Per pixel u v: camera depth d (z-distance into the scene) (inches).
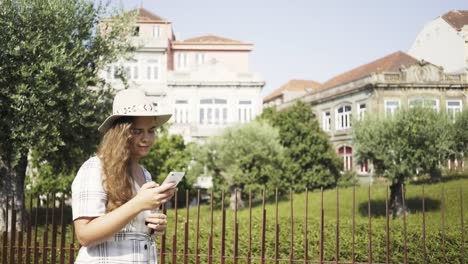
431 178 827.4
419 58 1250.6
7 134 432.5
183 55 1551.4
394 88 1182.9
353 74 1488.7
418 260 299.3
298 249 324.8
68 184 683.4
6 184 461.4
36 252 208.2
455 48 1147.3
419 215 649.6
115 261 83.8
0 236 282.5
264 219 199.5
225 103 1430.9
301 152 1097.4
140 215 87.7
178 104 1417.3
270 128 1049.5
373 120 791.1
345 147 1366.9
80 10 492.1
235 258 197.2
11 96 420.8
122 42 563.2
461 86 1133.1
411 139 741.9
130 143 88.4
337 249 197.3
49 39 458.3
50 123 442.0
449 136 759.1
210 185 1235.2
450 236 328.8
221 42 1550.2
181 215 597.0
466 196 679.7
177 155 994.7
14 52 428.5
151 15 1489.9
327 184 1096.2
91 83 510.9
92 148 498.3
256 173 964.0
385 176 755.4
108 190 83.7
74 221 82.9
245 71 1561.3
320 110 1503.4
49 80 438.9
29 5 452.1
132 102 87.3
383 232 368.2
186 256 203.5
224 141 992.2
